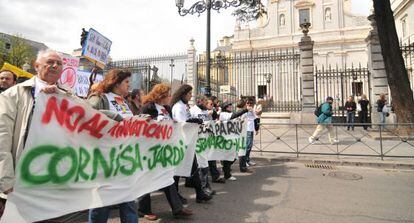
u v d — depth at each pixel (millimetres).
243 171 7371
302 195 5395
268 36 44719
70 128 2918
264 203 4953
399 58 12008
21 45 36406
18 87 2619
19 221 2508
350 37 41094
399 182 6289
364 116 16344
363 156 8562
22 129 2545
